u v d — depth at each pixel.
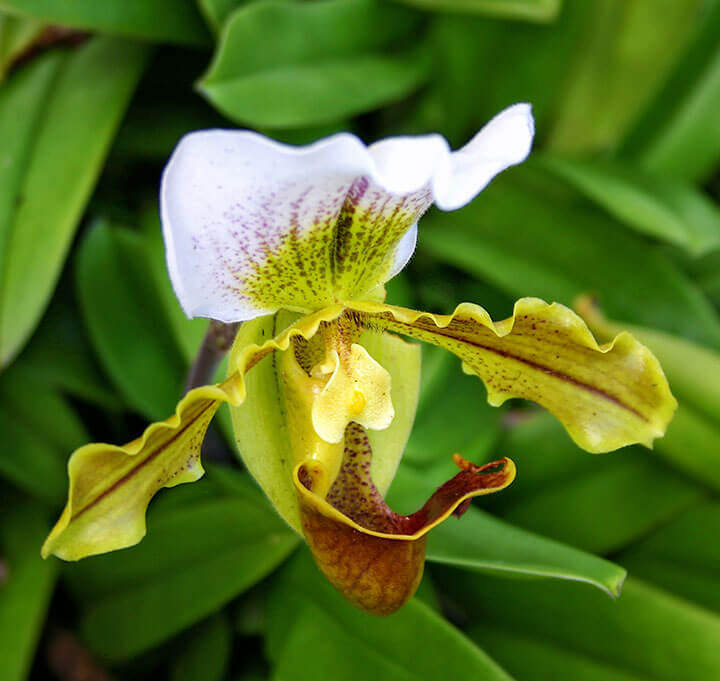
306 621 0.31
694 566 0.33
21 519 0.34
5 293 0.32
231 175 0.24
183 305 0.26
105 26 0.33
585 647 0.32
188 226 0.25
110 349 0.34
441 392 0.35
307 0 0.35
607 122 0.37
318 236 0.26
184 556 0.33
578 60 0.36
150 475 0.26
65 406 0.35
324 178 0.25
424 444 0.34
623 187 0.36
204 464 0.33
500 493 0.34
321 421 0.27
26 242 0.33
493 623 0.33
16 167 0.34
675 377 0.33
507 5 0.34
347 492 0.28
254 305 0.27
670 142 0.38
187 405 0.25
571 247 0.36
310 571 0.32
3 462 0.34
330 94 0.34
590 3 0.36
